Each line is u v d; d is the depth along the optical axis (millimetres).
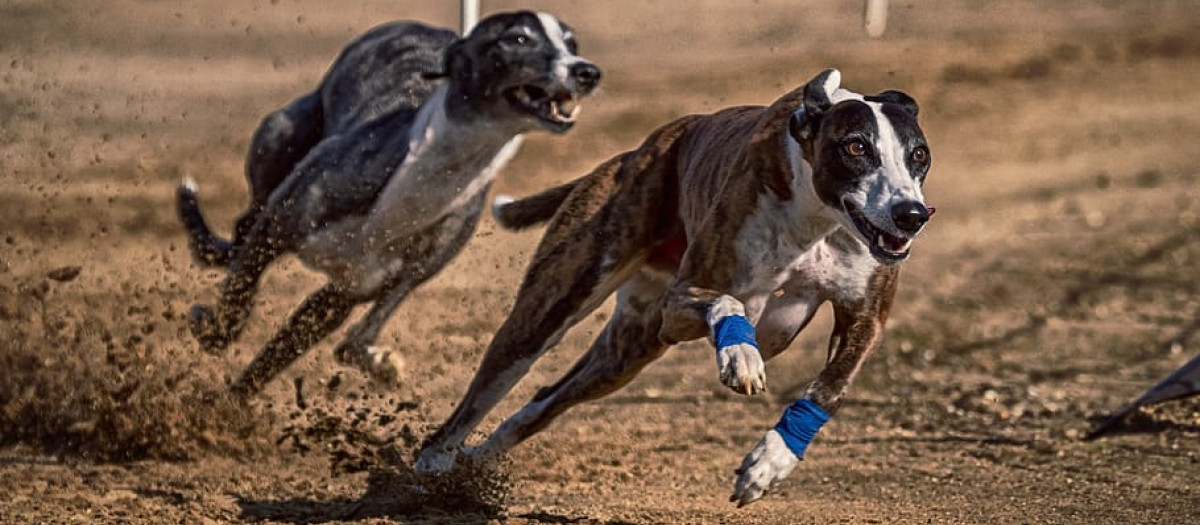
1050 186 24656
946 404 13227
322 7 32812
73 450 10844
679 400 13273
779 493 10164
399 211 11414
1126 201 23734
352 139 11484
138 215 18531
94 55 27625
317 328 11695
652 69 29703
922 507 9680
